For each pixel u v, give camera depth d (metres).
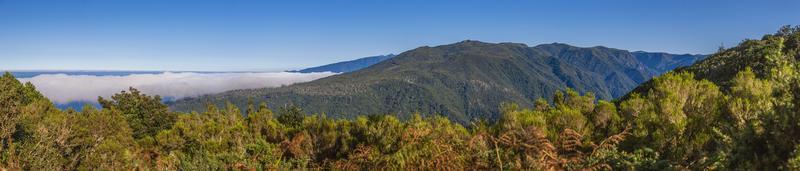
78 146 9.10
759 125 4.20
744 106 6.20
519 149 5.85
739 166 4.09
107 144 10.16
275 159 7.82
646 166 5.14
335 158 9.30
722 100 6.97
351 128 10.34
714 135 5.84
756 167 3.96
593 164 5.12
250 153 8.02
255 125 13.34
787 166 3.75
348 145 9.46
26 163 7.35
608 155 5.35
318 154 9.57
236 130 12.70
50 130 8.36
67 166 8.19
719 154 4.40
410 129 6.83
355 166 6.61
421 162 5.68
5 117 8.04
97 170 8.41
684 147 5.71
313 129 10.60
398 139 7.40
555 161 5.05
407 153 5.88
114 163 8.73
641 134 6.55
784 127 3.96
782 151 3.96
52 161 7.66
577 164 5.18
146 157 10.09
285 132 12.18
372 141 8.96
